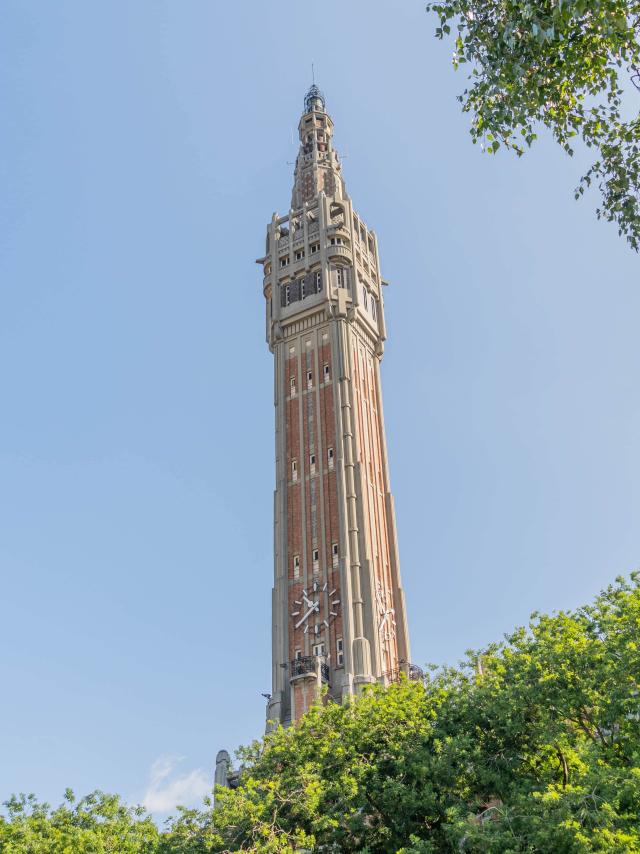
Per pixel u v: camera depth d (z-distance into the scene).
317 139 138.38
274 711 89.94
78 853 46.66
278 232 123.00
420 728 44.91
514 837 35.53
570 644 41.84
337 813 42.88
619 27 23.16
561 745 40.41
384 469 111.44
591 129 28.22
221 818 43.00
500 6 26.02
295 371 112.81
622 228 28.12
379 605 97.56
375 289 121.88
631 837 32.19
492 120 27.53
